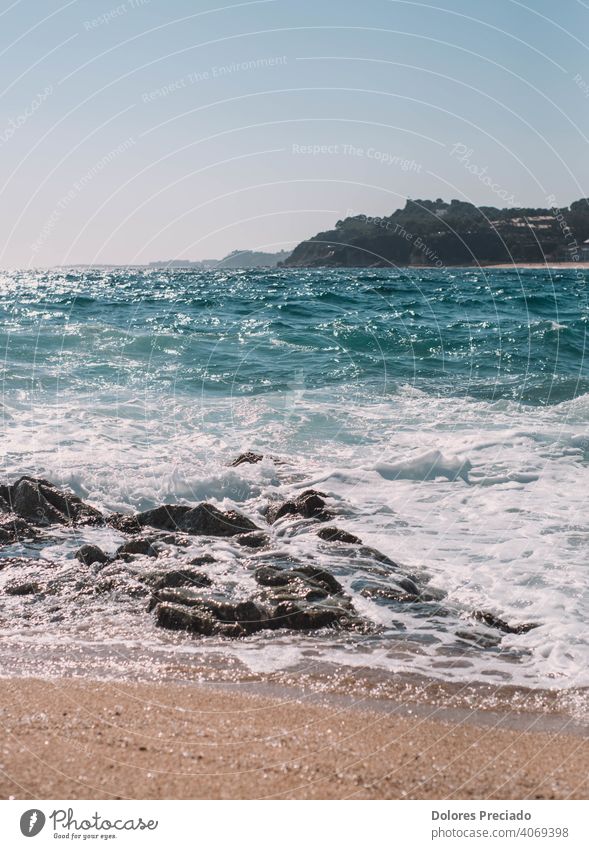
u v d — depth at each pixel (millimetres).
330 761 3803
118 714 4230
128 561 7094
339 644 5488
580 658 5297
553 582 6711
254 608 5816
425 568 7074
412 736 4148
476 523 8398
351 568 6930
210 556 7055
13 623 5793
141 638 5527
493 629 5809
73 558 7254
